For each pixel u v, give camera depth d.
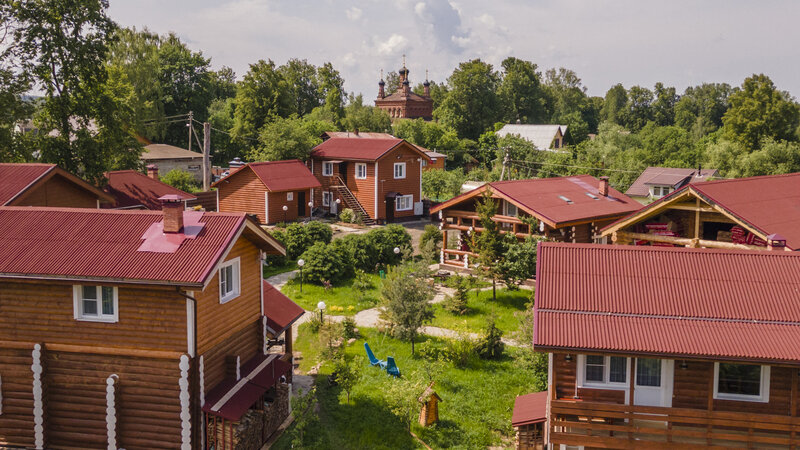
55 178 27.28
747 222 23.27
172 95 83.62
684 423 15.48
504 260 31.33
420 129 92.12
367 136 83.56
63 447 17.17
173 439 16.55
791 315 15.20
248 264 19.36
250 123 77.38
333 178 53.16
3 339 17.25
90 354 16.84
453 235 43.03
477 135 111.25
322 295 31.53
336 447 18.12
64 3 36.28
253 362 19.34
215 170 69.69
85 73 37.69
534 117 127.75
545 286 16.33
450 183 66.25
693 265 16.83
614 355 14.66
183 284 15.74
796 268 16.56
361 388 21.59
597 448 16.19
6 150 36.41
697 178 64.56
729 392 15.63
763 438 14.72
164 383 16.48
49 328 17.00
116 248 17.19
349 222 50.34
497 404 20.78
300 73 107.94
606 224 35.03
